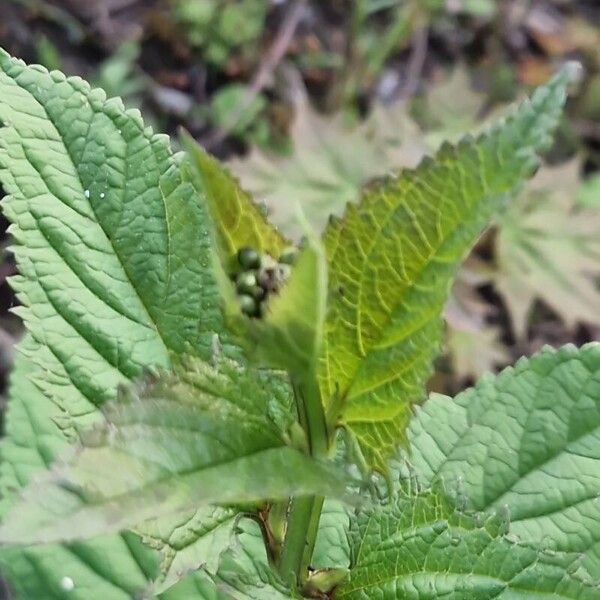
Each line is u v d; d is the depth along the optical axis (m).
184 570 0.15
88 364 0.17
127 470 0.12
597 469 0.21
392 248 0.14
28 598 0.24
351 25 0.60
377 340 0.15
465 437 0.22
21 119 0.17
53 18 0.58
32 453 0.25
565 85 0.13
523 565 0.15
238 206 0.14
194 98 0.59
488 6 0.65
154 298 0.17
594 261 0.47
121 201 0.17
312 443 0.15
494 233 0.47
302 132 0.48
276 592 0.16
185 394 0.13
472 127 0.51
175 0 0.60
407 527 0.16
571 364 0.22
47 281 0.17
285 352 0.13
